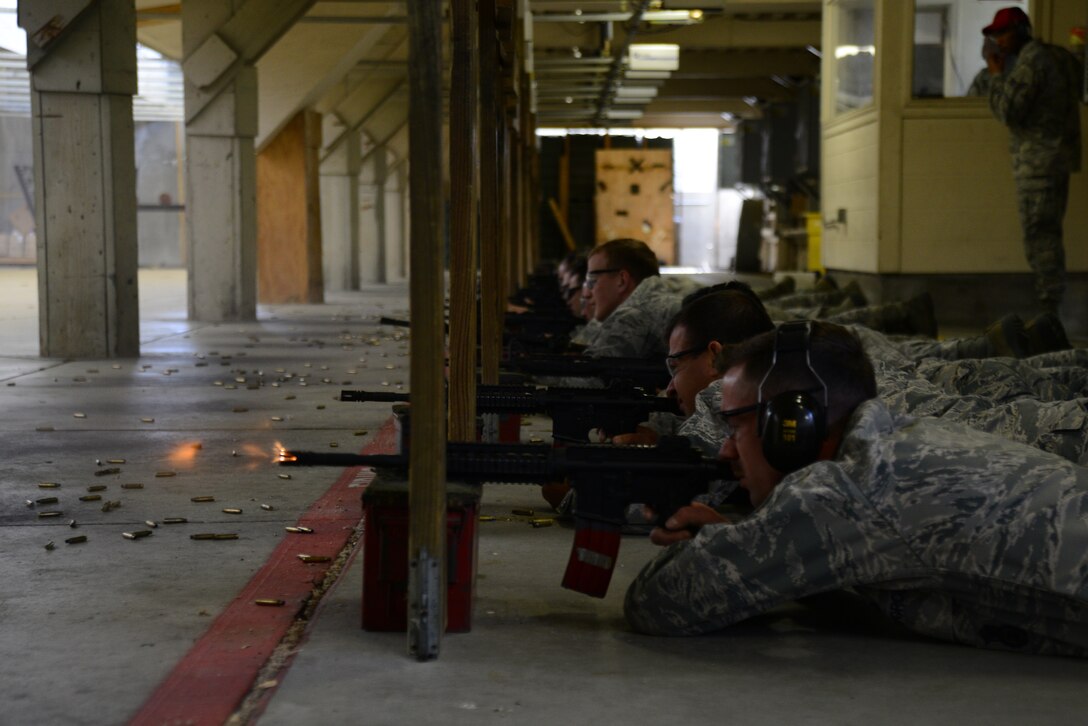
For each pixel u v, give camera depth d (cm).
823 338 313
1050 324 675
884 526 299
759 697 276
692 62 3241
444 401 300
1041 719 264
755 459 318
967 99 1429
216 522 470
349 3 1870
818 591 308
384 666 296
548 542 443
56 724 262
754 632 328
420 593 300
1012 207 1438
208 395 880
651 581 320
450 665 298
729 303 439
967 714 266
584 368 606
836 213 1634
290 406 823
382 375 1020
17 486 543
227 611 348
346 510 492
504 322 787
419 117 285
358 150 2511
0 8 2200
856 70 1544
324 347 1282
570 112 3441
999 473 296
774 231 3553
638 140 3366
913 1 1420
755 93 3547
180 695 278
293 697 275
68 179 1117
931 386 469
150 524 458
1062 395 538
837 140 1623
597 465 323
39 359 1116
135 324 1146
